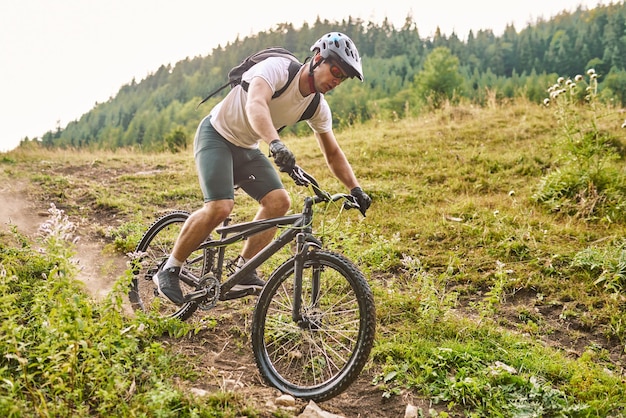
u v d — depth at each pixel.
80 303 3.20
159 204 7.63
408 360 3.80
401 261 5.44
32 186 7.88
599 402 3.46
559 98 7.56
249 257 3.99
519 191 7.43
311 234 3.50
